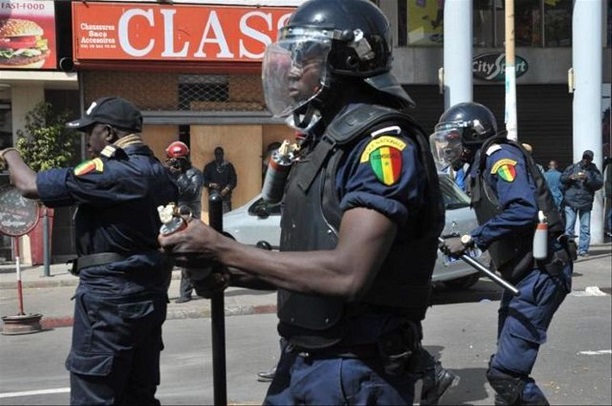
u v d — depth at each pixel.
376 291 2.14
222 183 13.34
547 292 4.28
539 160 17.23
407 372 2.21
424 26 16.44
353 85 2.24
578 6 15.11
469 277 10.73
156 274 3.87
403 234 2.14
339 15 2.19
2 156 3.76
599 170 15.13
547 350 7.38
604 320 8.92
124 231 3.76
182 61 13.55
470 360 7.05
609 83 17.16
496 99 17.00
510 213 4.11
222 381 2.35
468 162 4.54
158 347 4.09
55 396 6.12
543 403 4.33
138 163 3.81
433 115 16.64
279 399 2.29
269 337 8.32
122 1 13.27
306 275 2.00
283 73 2.25
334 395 2.15
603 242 15.74
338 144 2.12
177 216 2.09
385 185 2.03
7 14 12.77
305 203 2.17
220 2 13.66
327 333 2.16
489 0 16.80
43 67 12.99
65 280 12.03
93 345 3.76
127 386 4.01
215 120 14.02
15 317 8.84
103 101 3.99
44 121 13.36
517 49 16.97
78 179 3.64
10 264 13.48
